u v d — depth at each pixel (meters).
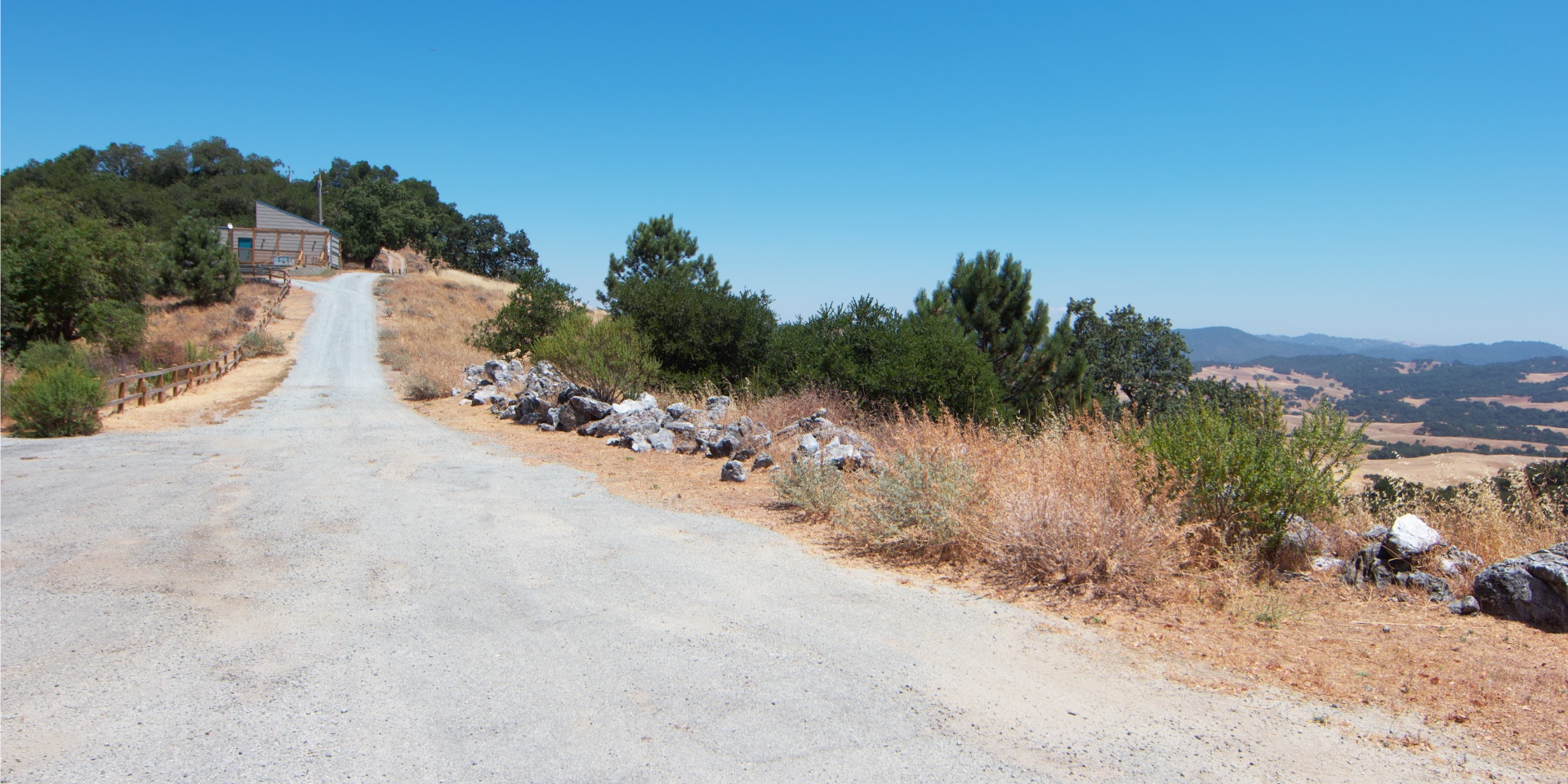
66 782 3.07
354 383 25.78
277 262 70.94
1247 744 3.49
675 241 32.91
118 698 3.83
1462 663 4.32
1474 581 5.34
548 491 9.60
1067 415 9.31
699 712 3.76
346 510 8.45
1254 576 5.86
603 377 16.89
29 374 16.39
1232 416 7.07
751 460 11.65
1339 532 6.65
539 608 5.27
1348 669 4.30
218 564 6.31
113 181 96.81
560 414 15.36
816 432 11.38
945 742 3.51
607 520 8.02
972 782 3.16
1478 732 3.57
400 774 3.17
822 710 3.80
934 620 5.11
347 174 138.38
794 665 4.36
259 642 4.62
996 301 20.22
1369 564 5.85
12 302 31.23
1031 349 20.41
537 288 27.17
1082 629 4.96
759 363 21.17
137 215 90.06
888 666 4.36
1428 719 3.71
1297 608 5.25
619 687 4.04
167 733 3.48
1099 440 7.23
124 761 3.23
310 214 112.12
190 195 110.31
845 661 4.42
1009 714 3.79
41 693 3.87
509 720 3.66
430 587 5.73
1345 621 5.05
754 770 3.24
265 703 3.80
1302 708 3.85
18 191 38.44
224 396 21.73
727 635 4.81
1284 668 4.33
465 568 6.26
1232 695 4.00
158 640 4.62
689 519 8.07
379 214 86.69
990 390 14.17
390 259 89.12
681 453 12.54
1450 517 6.71
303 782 3.10
